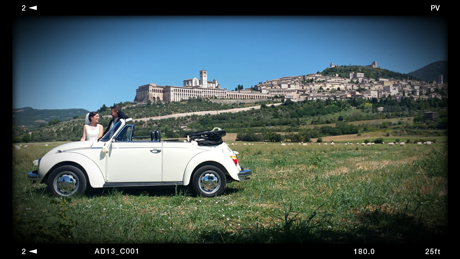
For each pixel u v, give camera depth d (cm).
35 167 1030
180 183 661
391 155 1819
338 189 702
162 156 662
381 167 1095
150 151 660
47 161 622
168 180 663
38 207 502
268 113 13812
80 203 566
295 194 696
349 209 561
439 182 711
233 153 714
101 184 633
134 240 400
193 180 668
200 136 711
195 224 473
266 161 1436
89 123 711
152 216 502
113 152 651
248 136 7112
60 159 625
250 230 425
